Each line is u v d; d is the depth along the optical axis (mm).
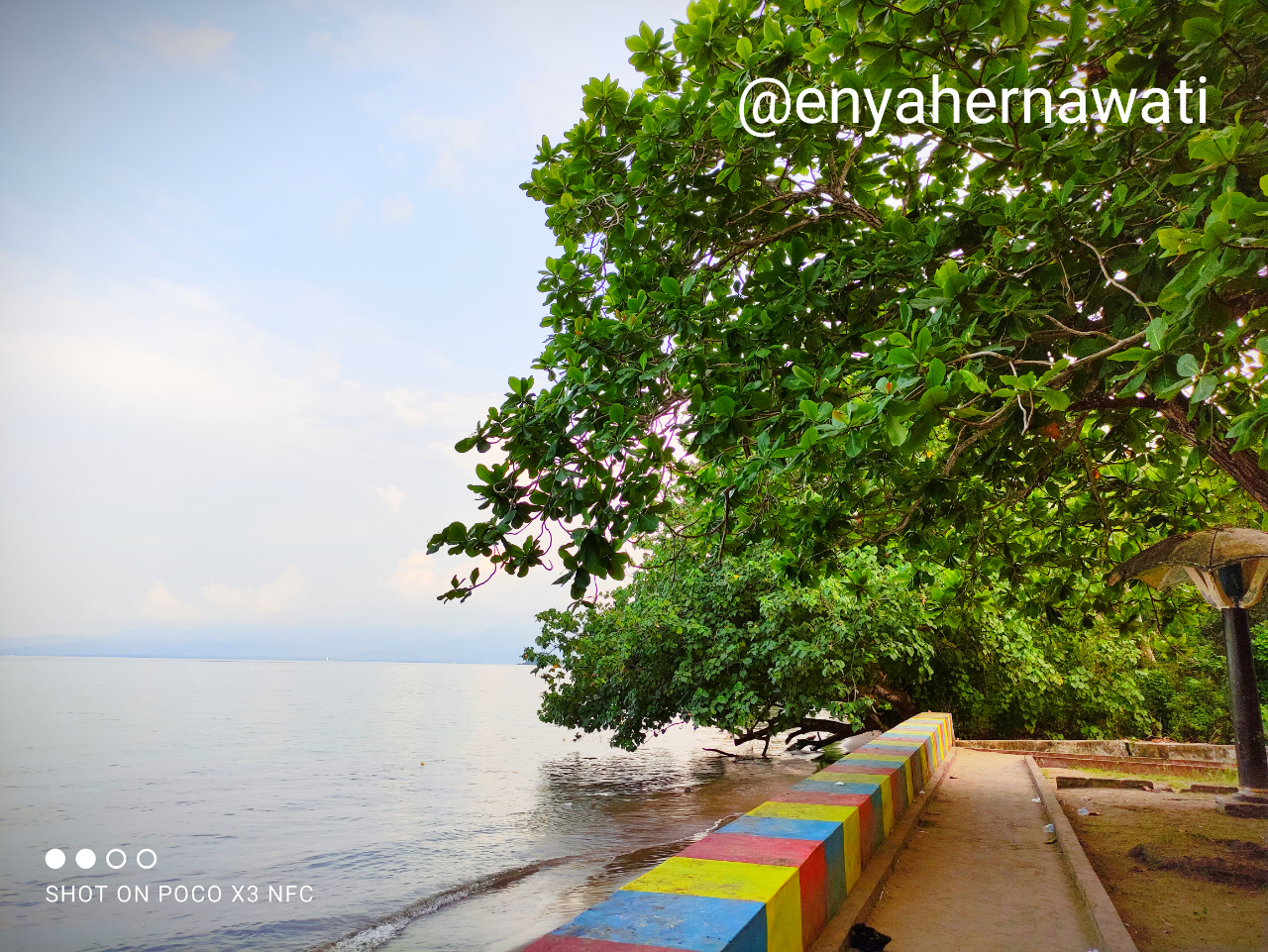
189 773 25312
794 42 5129
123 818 17766
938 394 3691
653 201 6484
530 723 51188
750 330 5922
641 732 19266
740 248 6988
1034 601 9609
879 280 5973
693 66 6430
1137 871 5715
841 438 4145
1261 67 4387
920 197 7195
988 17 4082
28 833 16188
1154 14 4746
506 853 13422
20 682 105625
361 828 16125
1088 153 5145
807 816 4703
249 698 79562
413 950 7930
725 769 23484
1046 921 4453
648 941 2584
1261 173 3812
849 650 15781
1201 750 13578
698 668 17297
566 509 5203
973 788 9688
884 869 5176
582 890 10172
